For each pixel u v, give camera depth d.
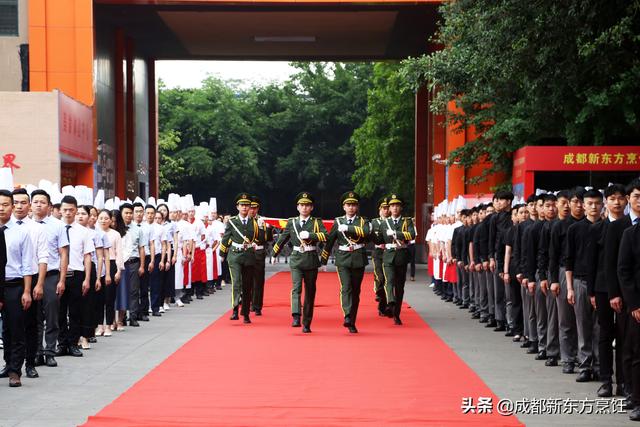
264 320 17.78
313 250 16.00
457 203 22.02
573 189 11.39
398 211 17.19
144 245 16.86
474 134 31.92
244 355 12.73
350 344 13.99
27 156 26.19
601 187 22.28
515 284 14.61
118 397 9.58
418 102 43.78
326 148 63.28
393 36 40.59
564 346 11.43
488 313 17.19
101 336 15.05
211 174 60.34
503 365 12.05
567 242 10.85
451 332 15.90
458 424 8.27
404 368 11.58
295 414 8.66
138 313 17.33
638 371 8.81
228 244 17.52
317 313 19.33
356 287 15.76
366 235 15.75
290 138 63.62
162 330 15.95
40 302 12.11
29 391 10.09
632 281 8.80
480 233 16.64
